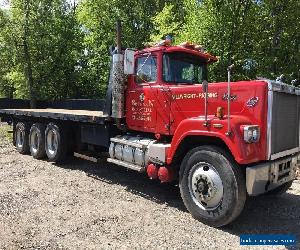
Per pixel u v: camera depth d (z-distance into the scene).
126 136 6.86
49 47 24.03
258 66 14.59
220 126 4.76
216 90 5.31
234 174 4.66
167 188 6.76
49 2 23.77
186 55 6.41
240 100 5.04
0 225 4.75
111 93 6.94
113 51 6.91
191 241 4.40
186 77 6.44
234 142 4.60
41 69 24.12
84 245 4.20
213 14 14.06
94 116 7.11
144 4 25.64
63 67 25.20
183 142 5.37
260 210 5.66
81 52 26.25
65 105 12.52
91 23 25.23
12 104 13.16
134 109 6.59
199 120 5.05
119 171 8.09
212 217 4.85
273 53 14.85
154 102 6.17
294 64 14.95
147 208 5.58
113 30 24.77
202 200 4.95
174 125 5.84
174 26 19.11
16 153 10.39
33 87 23.58
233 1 14.03
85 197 6.06
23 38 22.84
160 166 5.79
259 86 4.88
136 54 6.55
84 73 25.58
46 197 5.99
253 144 4.70
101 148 8.21
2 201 5.71
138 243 4.29
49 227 4.71
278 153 5.02
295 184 7.14
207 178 4.87
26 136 10.06
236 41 14.05
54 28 24.30
